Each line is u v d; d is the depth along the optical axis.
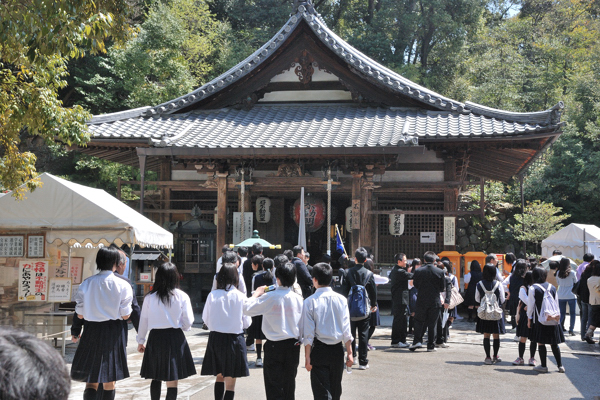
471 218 24.81
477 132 14.34
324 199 17.91
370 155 14.29
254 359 9.02
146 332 5.52
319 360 5.20
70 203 8.56
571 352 10.29
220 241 15.38
